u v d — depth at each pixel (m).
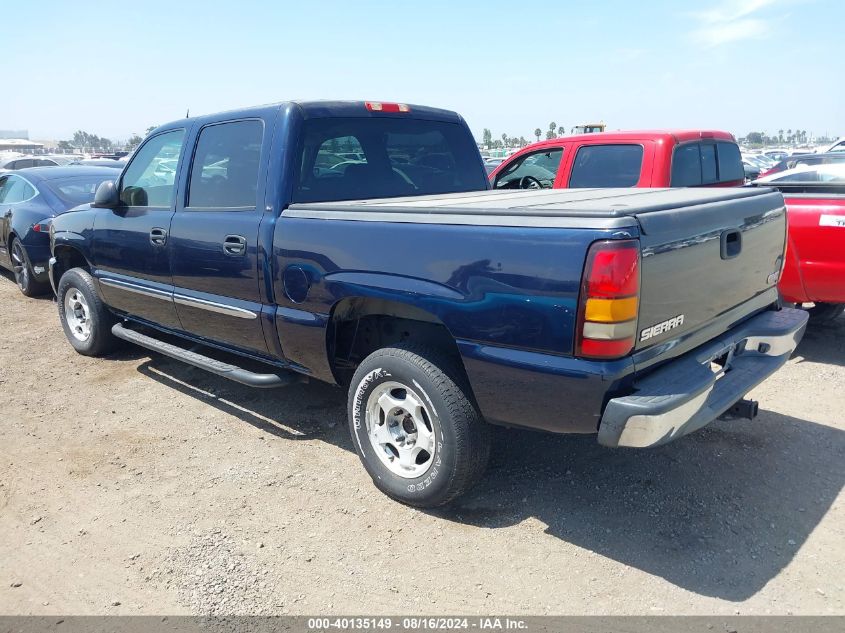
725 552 3.08
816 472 3.76
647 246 2.70
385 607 2.80
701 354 3.17
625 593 2.83
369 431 3.62
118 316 5.77
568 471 3.84
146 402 5.03
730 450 4.03
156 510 3.56
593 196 3.70
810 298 5.44
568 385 2.77
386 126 4.58
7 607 2.85
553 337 2.76
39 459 4.15
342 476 3.88
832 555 3.03
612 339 2.64
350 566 3.07
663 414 2.65
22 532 3.38
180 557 3.15
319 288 3.62
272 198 3.91
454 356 3.41
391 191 4.55
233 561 3.11
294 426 4.56
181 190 4.61
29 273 8.51
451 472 3.26
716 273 3.20
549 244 2.74
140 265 4.99
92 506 3.61
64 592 2.93
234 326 4.27
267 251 3.88
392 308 3.49
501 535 3.27
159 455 4.18
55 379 5.57
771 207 3.72
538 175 7.32
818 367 5.44
